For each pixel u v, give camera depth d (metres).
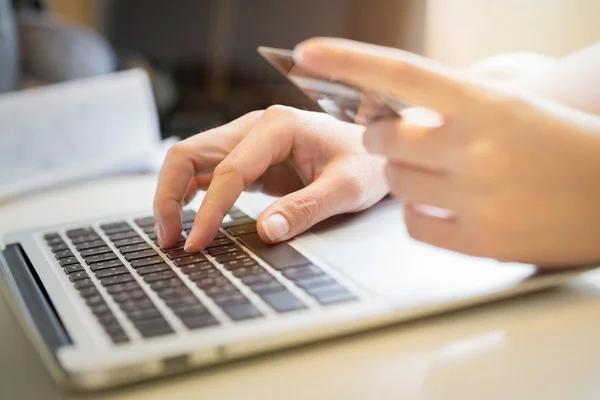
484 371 0.33
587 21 1.01
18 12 1.42
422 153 0.36
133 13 1.72
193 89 1.55
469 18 1.17
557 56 1.06
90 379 0.30
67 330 0.34
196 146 0.52
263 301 0.37
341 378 0.32
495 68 0.73
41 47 1.36
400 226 0.49
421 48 1.24
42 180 0.76
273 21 1.45
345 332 0.36
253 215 0.53
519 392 0.31
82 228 0.54
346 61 0.32
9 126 0.75
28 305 0.38
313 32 1.38
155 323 0.34
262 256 0.44
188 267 0.43
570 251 0.39
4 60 1.20
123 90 0.89
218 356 0.33
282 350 0.35
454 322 0.38
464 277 0.40
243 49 1.50
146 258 0.45
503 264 0.42
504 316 0.39
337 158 0.53
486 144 0.35
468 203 0.37
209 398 0.31
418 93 0.33
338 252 0.44
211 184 0.47
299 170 0.55
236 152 0.49
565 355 0.35
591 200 0.38
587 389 0.31
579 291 0.43
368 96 0.34
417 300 0.37
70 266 0.44
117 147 0.87
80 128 0.83
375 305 0.36
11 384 0.33
